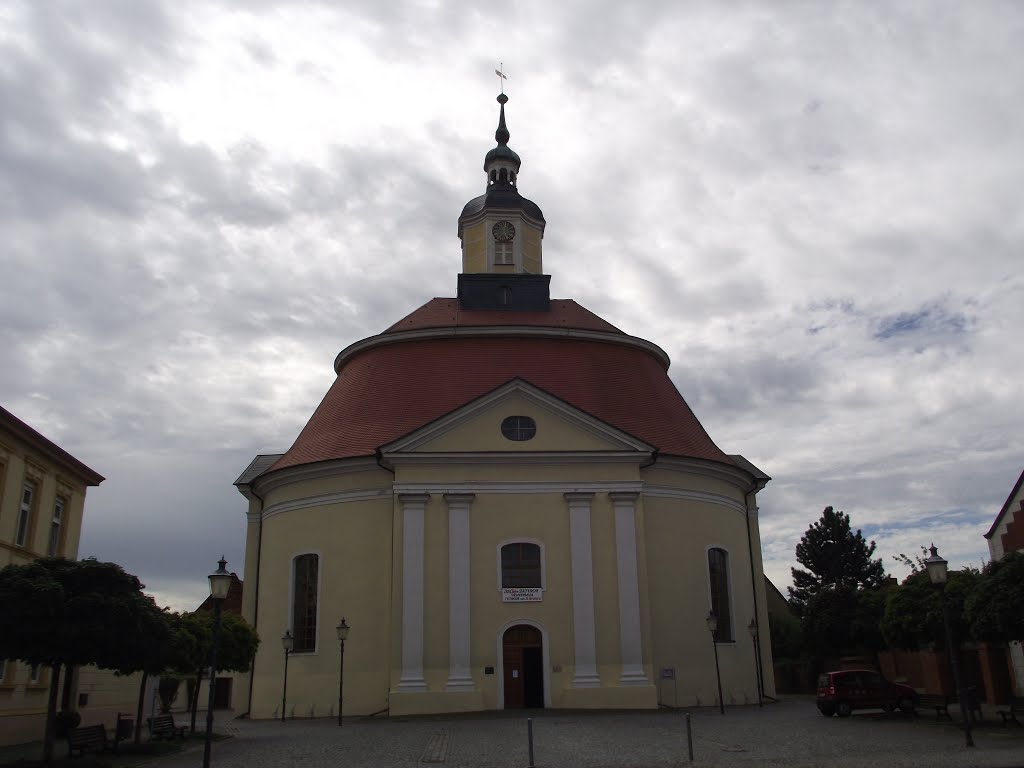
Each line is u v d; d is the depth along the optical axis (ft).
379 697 122.52
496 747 81.41
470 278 159.43
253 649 112.27
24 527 102.01
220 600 72.18
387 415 136.26
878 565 266.36
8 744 94.32
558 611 122.31
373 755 78.74
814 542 270.05
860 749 76.69
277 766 73.15
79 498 117.29
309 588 132.05
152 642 73.51
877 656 192.03
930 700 132.87
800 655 207.51
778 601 245.65
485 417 128.16
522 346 143.64
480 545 123.85
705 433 153.38
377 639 124.67
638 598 122.21
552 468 127.03
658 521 132.36
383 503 129.59
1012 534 125.80
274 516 138.92
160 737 92.53
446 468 126.00
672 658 127.54
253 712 131.54
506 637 121.70
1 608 67.67
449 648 119.44
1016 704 119.55
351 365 149.59
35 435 99.81
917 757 70.23
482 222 167.32
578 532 124.47
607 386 141.69
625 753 75.92
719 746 79.97
